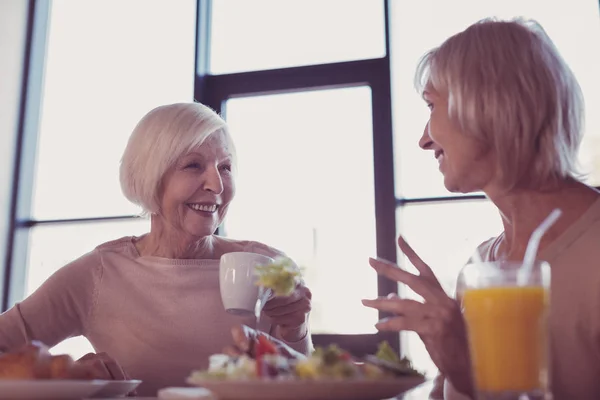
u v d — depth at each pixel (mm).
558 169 972
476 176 1021
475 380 645
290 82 2623
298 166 2496
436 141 1042
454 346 807
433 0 2553
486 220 2279
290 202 2461
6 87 2766
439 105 1038
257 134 2588
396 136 2469
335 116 2533
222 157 1414
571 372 904
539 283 635
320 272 2369
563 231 980
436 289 873
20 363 771
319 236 2402
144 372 1354
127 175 1404
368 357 801
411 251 957
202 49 2734
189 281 1412
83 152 2816
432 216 2340
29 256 2746
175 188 1360
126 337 1388
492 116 952
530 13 2373
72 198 2773
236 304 1027
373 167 2426
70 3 3018
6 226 2691
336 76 2568
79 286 1415
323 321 2324
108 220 2693
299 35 2686
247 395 683
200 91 2672
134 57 2871
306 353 1289
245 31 2760
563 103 975
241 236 2465
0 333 1316
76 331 1434
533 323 625
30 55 2898
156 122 1379
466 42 1003
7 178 2721
